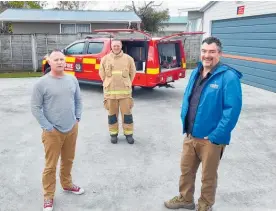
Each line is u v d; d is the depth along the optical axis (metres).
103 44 9.09
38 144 5.36
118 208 3.43
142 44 8.33
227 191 3.81
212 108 2.80
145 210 3.38
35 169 4.39
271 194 3.76
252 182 4.06
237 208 3.45
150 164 4.57
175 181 4.05
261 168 4.49
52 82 3.13
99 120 6.82
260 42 10.33
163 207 3.44
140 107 7.95
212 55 2.75
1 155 4.87
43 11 20.36
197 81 2.96
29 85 10.97
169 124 6.54
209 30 13.88
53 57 3.08
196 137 2.96
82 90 10.09
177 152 5.04
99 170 4.36
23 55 15.54
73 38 15.84
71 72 9.89
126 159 4.75
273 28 9.62
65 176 3.61
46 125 3.12
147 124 6.54
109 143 5.43
